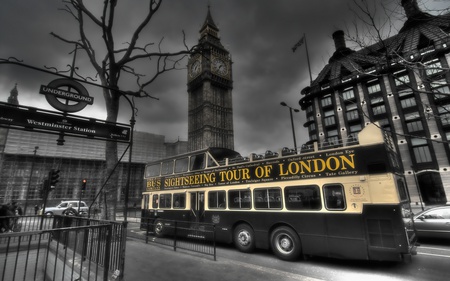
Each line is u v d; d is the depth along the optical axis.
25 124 4.76
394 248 6.35
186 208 12.02
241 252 9.53
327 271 7.08
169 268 7.05
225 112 94.69
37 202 48.72
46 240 7.97
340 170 7.64
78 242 6.70
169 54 10.26
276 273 6.64
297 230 8.10
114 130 6.14
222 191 10.62
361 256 6.79
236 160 10.55
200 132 90.12
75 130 5.45
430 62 4.29
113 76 9.91
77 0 9.31
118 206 57.56
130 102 6.64
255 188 9.54
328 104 38.91
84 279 5.46
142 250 9.45
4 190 47.84
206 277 6.31
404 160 29.81
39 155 52.03
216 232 10.38
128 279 6.08
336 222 7.39
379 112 33.03
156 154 75.75
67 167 54.78
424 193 28.14
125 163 64.00
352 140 7.87
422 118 29.20
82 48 10.62
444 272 6.74
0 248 6.93
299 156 8.67
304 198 8.22
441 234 10.23
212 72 92.44
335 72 38.88
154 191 14.48
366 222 6.88
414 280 6.23
